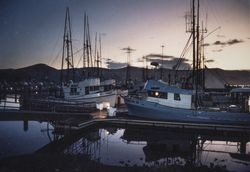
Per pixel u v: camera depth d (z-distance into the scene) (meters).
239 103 29.70
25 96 36.34
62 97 38.50
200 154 19.88
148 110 29.16
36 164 14.39
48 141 21.98
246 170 16.09
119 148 20.80
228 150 21.16
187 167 15.72
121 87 64.25
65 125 22.98
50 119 24.86
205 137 25.69
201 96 30.64
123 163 16.80
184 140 24.53
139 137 24.95
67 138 22.80
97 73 54.97
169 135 26.20
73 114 27.50
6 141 21.69
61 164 14.51
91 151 19.64
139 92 35.22
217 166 16.12
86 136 25.03
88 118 27.12
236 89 30.05
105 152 19.52
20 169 13.45
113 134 25.84
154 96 30.02
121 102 44.50
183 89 29.28
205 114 27.23
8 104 39.59
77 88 36.22
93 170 13.73
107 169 14.17
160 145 22.17
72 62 40.59
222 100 38.12
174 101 29.23
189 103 28.83
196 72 29.77
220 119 26.81
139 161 17.47
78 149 20.08
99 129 27.30
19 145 20.36
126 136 25.06
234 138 25.34
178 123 26.39
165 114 28.64
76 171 13.29
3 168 13.26
